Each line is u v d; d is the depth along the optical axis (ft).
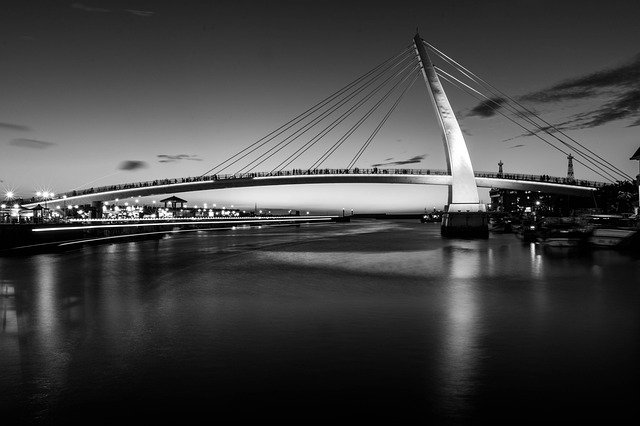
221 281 78.07
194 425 22.45
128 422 22.85
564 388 26.76
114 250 156.04
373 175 336.90
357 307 52.90
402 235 284.41
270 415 23.44
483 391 26.43
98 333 40.83
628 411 23.67
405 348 35.19
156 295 62.95
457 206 228.43
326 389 26.84
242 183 375.25
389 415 23.40
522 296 59.88
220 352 34.42
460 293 63.31
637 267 87.66
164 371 30.22
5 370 30.86
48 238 159.02
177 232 313.32
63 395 26.32
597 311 49.39
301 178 355.15
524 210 575.38
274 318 46.78
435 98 237.45
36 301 58.59
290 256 132.67
